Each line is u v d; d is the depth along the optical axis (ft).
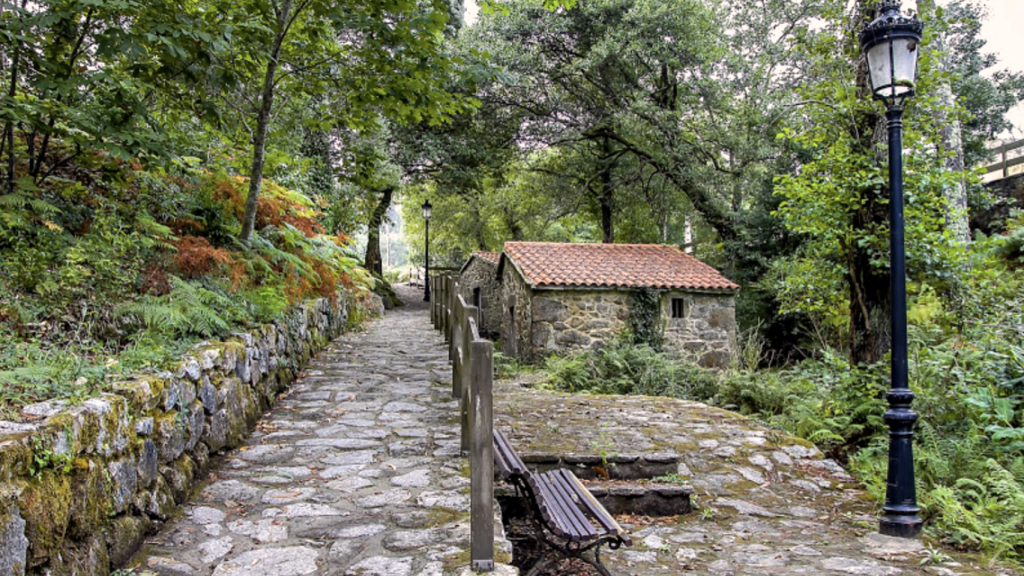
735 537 13.06
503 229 91.45
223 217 19.83
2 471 6.30
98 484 8.15
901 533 13.00
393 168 49.60
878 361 20.89
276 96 22.95
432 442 14.53
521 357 41.37
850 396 20.71
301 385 20.20
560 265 41.96
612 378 31.32
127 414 9.16
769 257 51.57
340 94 21.01
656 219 67.31
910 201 20.06
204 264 16.88
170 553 9.04
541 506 9.41
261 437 14.73
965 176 20.39
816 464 16.89
